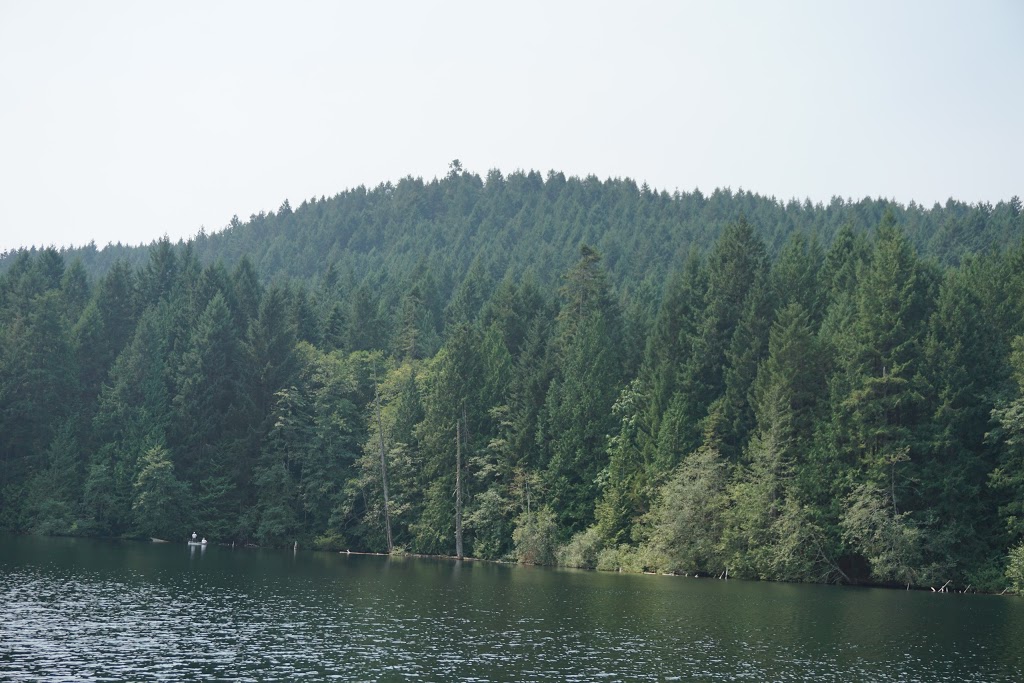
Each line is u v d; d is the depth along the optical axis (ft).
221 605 182.09
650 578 262.26
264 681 117.50
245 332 447.83
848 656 140.77
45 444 394.32
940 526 251.39
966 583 243.40
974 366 258.37
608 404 335.88
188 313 442.50
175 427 390.63
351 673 123.24
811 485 263.08
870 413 261.03
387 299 600.80
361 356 428.15
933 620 178.40
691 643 149.69
